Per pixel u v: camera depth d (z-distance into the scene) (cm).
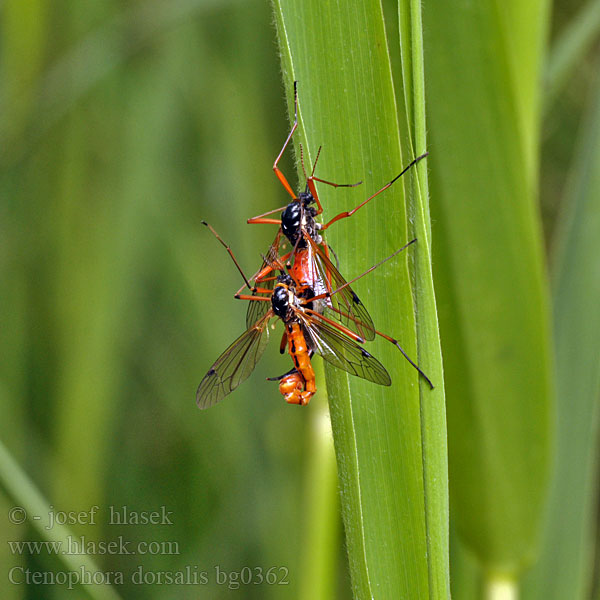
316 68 38
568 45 42
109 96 46
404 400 38
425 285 37
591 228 42
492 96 39
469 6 39
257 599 46
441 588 37
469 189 39
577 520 42
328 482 41
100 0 46
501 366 40
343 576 45
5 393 46
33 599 44
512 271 40
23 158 45
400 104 38
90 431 46
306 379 39
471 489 40
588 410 42
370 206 38
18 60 45
